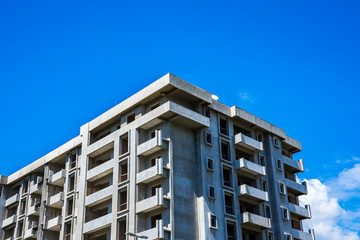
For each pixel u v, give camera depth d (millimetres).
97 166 57062
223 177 54906
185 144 52625
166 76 52594
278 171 62281
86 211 55844
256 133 62719
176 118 51750
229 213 53062
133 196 50344
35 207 66250
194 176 51812
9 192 74750
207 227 49125
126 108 56625
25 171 71750
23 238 65938
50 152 68125
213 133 55656
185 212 48844
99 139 61281
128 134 54469
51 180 65062
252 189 55375
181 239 47125
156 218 49250
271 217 58094
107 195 53594
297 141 68875
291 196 65375
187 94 54188
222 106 58594
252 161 59656
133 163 52281
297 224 63438
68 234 58844
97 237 55594
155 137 50750
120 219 50906
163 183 49656
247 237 55562
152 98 54844
